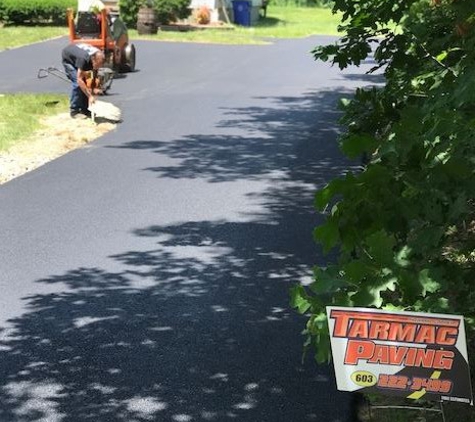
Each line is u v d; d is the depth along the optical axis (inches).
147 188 382.0
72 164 431.2
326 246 131.4
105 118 556.1
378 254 124.7
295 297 131.1
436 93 144.0
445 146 126.7
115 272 268.7
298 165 435.2
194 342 214.4
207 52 1048.2
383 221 130.3
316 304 130.0
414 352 116.6
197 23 1414.9
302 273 268.2
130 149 472.1
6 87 708.7
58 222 325.1
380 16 198.7
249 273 267.9
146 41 1163.9
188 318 230.7
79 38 761.0
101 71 668.7
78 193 371.2
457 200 124.2
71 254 286.5
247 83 778.2
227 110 617.9
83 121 547.5
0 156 444.1
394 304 137.4
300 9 2176.4
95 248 293.4
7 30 1238.3
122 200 359.6
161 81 769.6
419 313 115.6
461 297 139.2
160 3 1358.3
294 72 875.4
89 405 181.8
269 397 184.7
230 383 191.6
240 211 344.8
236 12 1528.1
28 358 205.5
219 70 872.9
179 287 255.0
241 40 1224.8
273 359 203.9
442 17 182.2
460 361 115.5
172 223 325.4
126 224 323.6
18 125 526.0
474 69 128.1
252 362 202.4
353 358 118.6
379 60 198.8
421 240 126.3
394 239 126.2
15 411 179.2
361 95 192.9
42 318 230.8
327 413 176.7
